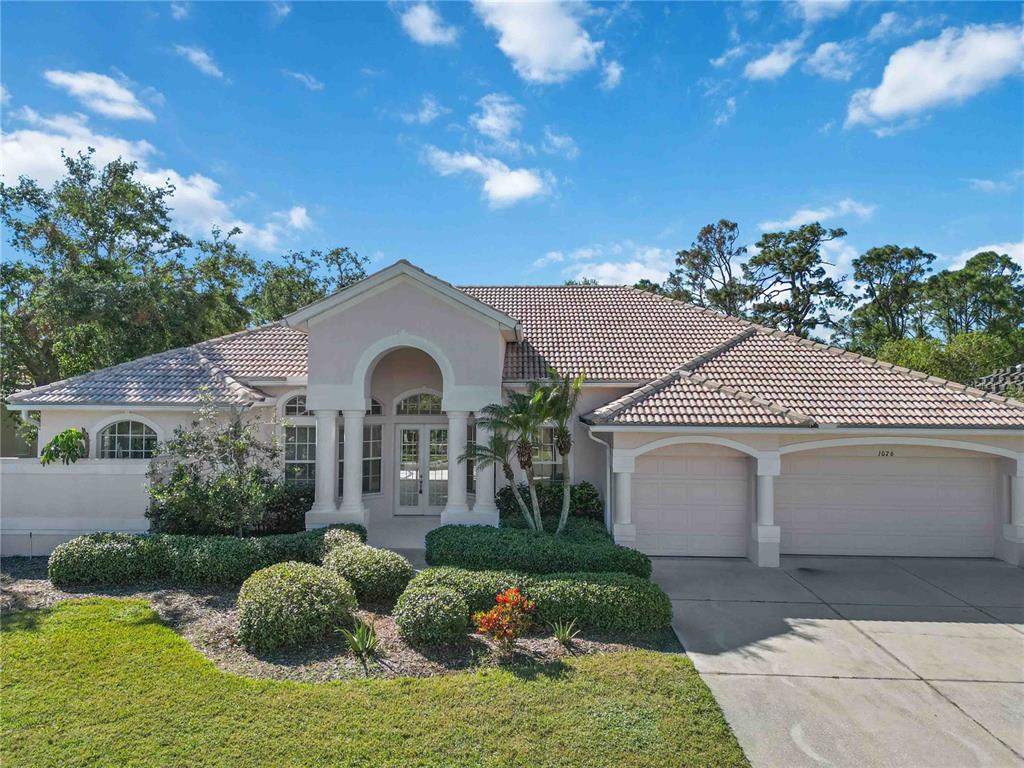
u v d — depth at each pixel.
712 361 18.22
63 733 7.26
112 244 30.48
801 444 15.70
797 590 13.53
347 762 6.75
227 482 14.41
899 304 52.72
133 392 17.59
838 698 8.56
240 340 21.02
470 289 24.81
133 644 9.81
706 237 52.06
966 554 16.50
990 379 25.27
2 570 14.48
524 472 18.92
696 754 7.00
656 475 16.55
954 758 7.15
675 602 12.65
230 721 7.53
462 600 10.27
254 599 9.94
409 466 20.44
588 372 18.42
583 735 7.31
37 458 16.41
